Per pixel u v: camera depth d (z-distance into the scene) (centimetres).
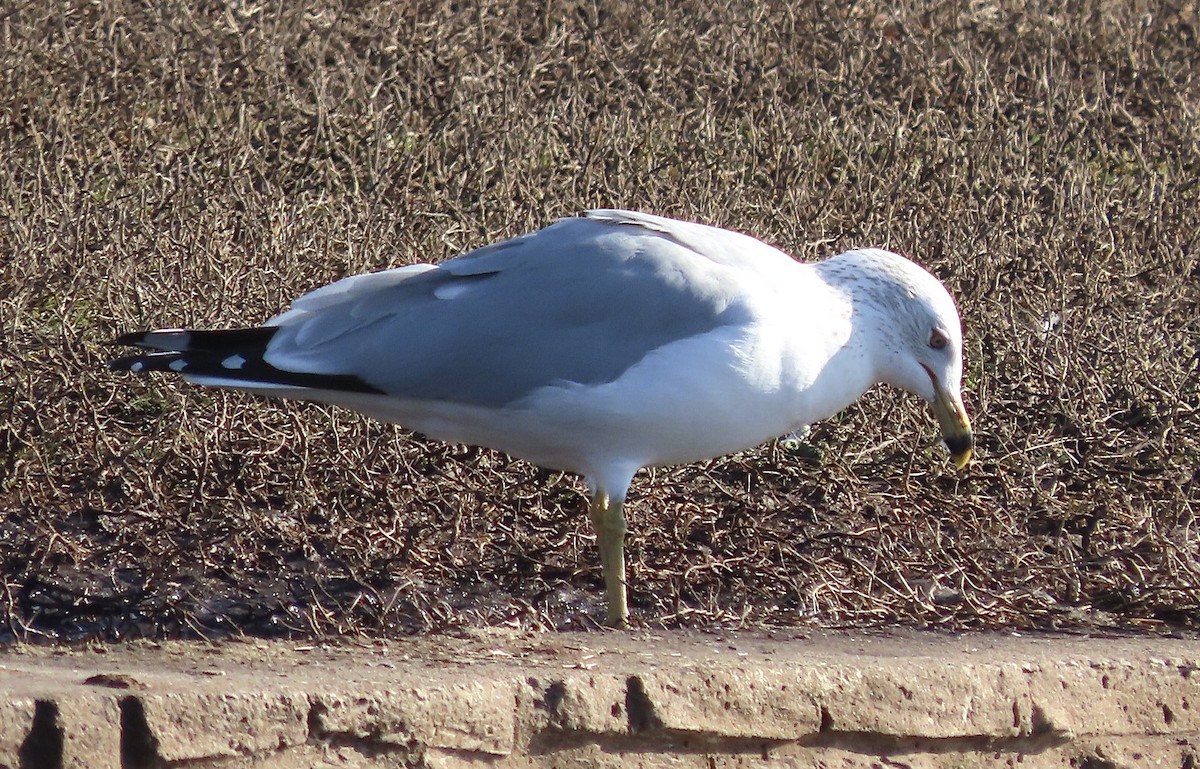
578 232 938
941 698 852
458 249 1338
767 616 988
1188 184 1597
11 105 1527
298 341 923
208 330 935
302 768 744
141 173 1400
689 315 897
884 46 1859
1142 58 1905
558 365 899
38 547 1016
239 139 1477
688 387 898
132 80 1600
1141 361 1286
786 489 1187
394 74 1670
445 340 907
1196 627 997
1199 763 898
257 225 1303
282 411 1155
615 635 925
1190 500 1163
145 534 1055
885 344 974
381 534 1073
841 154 1617
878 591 1034
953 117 1734
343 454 1113
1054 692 875
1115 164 1700
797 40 1864
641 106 1658
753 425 929
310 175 1498
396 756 762
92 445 1114
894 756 851
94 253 1254
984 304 1342
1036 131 1744
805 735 833
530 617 980
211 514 1077
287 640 915
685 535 1094
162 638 937
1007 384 1291
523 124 1582
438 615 974
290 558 1043
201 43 1669
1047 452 1230
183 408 1117
